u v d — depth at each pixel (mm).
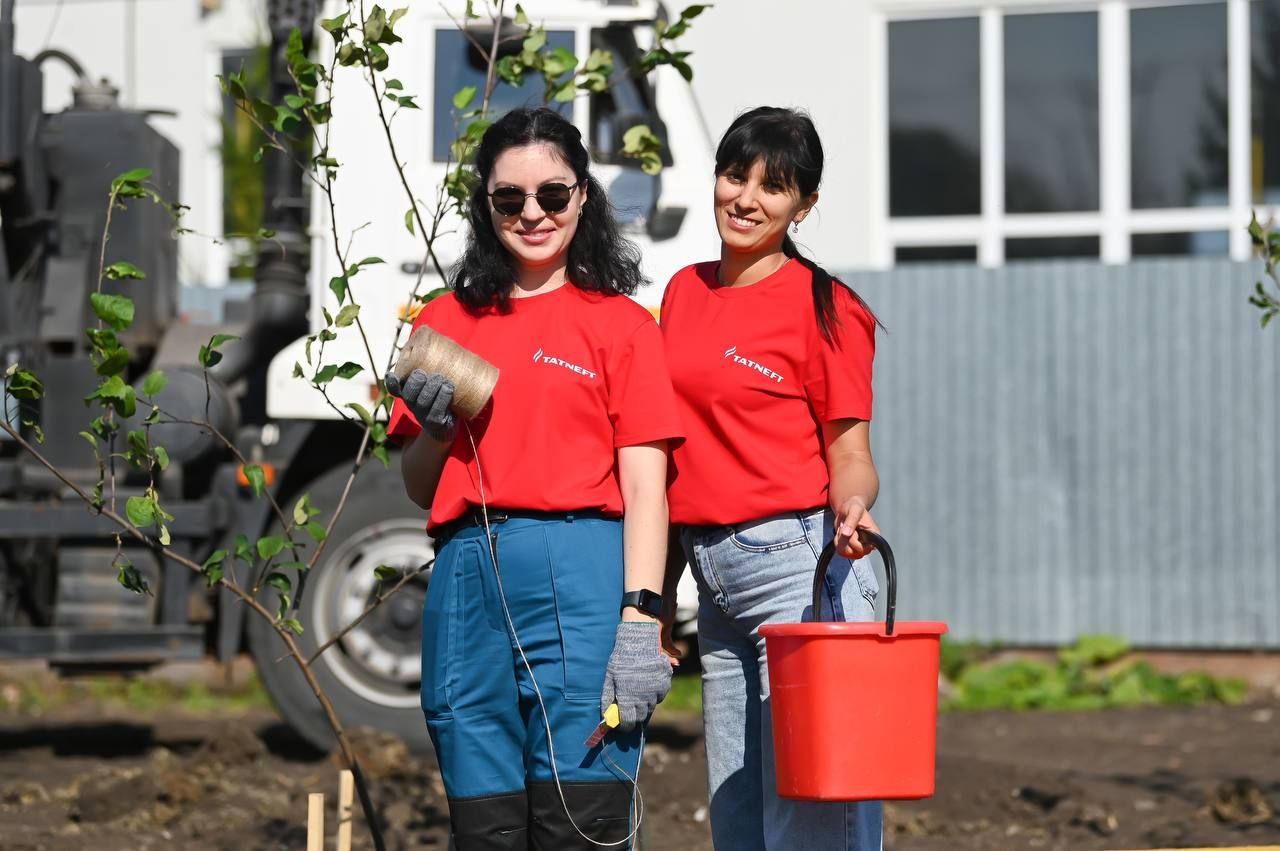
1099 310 14016
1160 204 16469
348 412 9016
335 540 9016
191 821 7703
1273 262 6500
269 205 10109
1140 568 13898
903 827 7965
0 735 11227
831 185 16516
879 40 16625
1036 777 8742
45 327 9828
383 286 9016
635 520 4371
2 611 9531
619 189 8867
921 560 14266
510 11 8852
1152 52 16453
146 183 10047
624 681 4246
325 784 8406
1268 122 16266
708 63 16547
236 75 5414
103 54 20688
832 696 4215
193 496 9523
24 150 9812
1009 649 14117
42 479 9461
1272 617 13688
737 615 4773
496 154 4477
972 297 14219
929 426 14266
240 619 9234
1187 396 13859
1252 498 13742
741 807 4875
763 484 4656
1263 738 11297
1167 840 7691
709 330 4738
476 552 4387
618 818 4352
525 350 4434
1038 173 16609
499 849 4387
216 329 10188
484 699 4402
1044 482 14070
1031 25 16562
